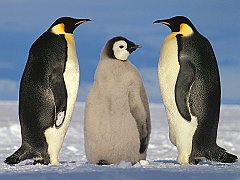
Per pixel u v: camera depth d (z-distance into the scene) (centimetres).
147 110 1312
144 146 1306
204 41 1377
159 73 1388
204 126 1362
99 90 1293
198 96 1341
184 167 1121
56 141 1395
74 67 1391
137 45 1320
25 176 884
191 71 1334
